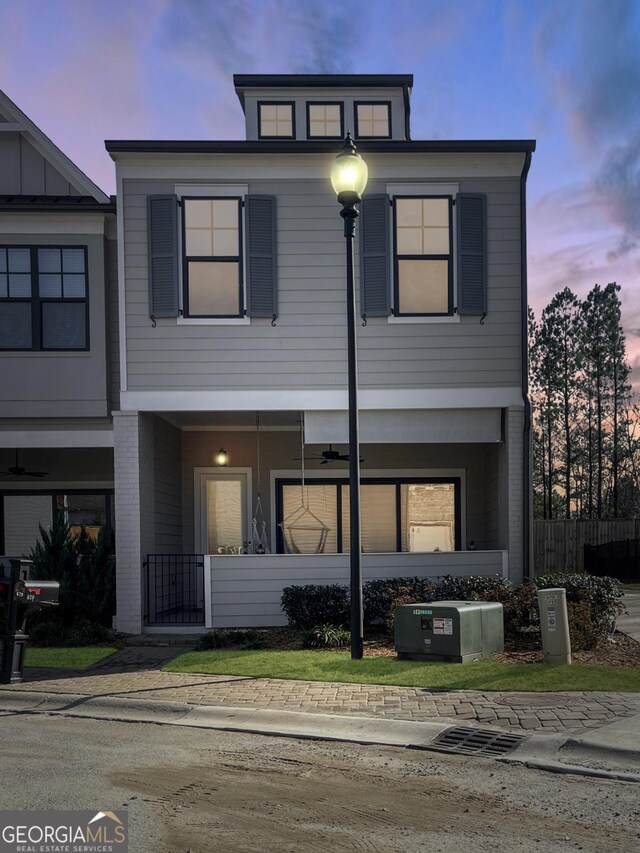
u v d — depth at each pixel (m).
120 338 13.27
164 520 15.01
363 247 13.31
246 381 13.25
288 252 13.35
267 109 17.17
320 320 13.32
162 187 13.34
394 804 5.55
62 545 13.95
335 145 13.21
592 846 4.77
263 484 16.34
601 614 11.68
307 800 5.64
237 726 7.80
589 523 29.69
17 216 13.66
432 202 13.45
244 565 13.35
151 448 14.05
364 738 7.26
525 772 6.23
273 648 11.62
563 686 8.63
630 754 6.43
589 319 38.47
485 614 10.39
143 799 5.68
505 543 13.49
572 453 39.03
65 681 9.91
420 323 13.30
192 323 13.25
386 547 16.14
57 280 13.74
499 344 13.30
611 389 38.50
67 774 6.27
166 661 11.09
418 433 13.40
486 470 15.62
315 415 13.37
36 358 13.59
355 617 10.42
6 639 9.98
